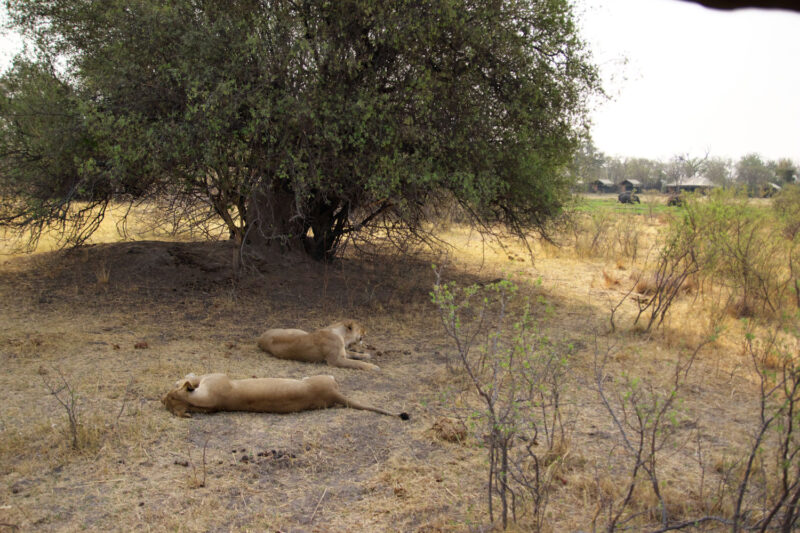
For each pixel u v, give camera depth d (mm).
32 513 3959
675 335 8789
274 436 5309
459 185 9992
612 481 4652
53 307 9219
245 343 8156
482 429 5141
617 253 17469
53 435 5016
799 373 3852
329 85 9438
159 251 11961
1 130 10227
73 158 9680
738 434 5617
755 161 74562
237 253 10781
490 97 10609
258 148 9320
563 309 10820
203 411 5691
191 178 9273
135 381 6379
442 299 4492
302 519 4074
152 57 9219
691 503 4340
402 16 9234
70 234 13117
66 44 10664
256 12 9328
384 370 7301
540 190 11492
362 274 12906
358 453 5090
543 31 10539
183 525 3910
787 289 10859
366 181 9586
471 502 4336
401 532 3947
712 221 11352
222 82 8531
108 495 4238
